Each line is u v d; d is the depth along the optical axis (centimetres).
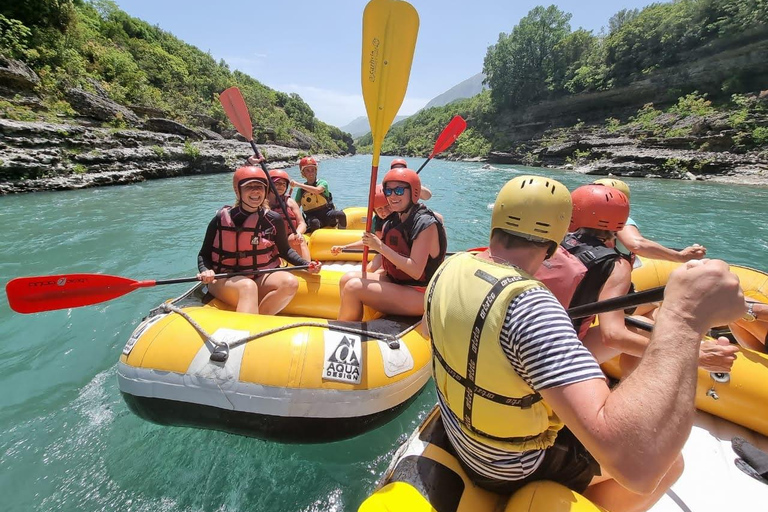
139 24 3700
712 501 162
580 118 3447
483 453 109
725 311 74
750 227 760
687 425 70
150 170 1295
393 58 221
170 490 188
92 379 266
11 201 817
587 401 76
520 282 89
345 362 205
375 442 224
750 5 2286
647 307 235
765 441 194
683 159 1716
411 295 246
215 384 197
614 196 160
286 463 207
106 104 1405
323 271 310
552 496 107
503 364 89
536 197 96
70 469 196
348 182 1653
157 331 212
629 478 71
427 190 465
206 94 3744
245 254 272
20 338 312
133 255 523
